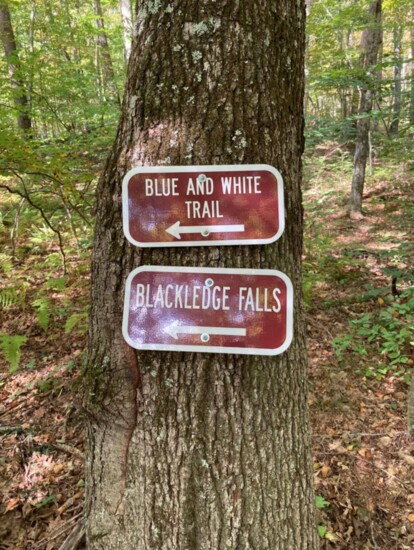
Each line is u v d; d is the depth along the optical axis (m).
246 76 1.20
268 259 1.27
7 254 5.90
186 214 1.24
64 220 6.44
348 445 2.93
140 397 1.32
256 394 1.31
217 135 1.20
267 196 1.22
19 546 2.24
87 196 5.55
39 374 3.66
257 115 1.21
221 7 1.17
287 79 1.29
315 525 1.57
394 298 4.81
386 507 2.46
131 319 1.29
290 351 1.38
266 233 1.24
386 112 7.18
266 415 1.33
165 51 1.20
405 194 9.02
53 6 13.84
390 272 4.91
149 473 1.34
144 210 1.25
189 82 1.20
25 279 5.27
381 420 3.17
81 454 2.74
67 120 7.08
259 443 1.33
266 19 1.21
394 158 9.54
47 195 6.37
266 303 1.26
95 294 1.38
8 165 3.94
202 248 1.25
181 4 1.18
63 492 2.53
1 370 3.78
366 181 9.82
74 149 5.53
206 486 1.31
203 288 1.26
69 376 3.58
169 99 1.21
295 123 1.35
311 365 3.78
